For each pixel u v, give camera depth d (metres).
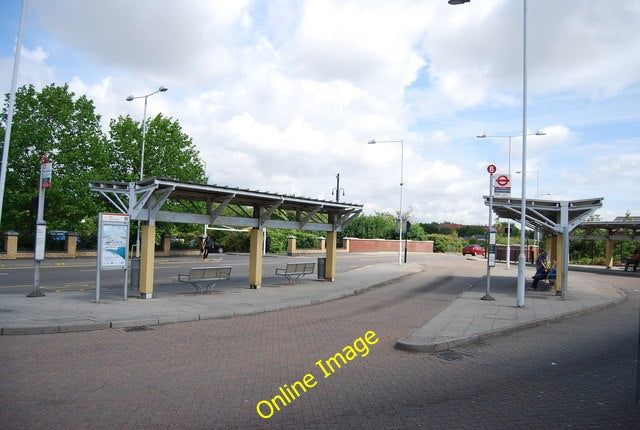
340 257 44.88
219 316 11.72
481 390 6.36
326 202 18.62
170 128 35.47
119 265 12.93
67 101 29.92
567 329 11.09
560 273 17.38
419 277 24.86
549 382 6.77
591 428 5.07
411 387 6.48
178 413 5.29
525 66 14.18
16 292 14.71
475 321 11.34
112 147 33.66
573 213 19.02
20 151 28.11
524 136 14.18
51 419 4.99
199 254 39.91
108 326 9.98
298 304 14.02
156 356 7.75
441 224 114.12
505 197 16.95
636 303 16.23
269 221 17.75
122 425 4.90
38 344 8.34
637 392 5.84
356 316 12.41
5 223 29.59
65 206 29.34
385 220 67.50
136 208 13.34
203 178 37.56
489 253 15.68
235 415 5.29
